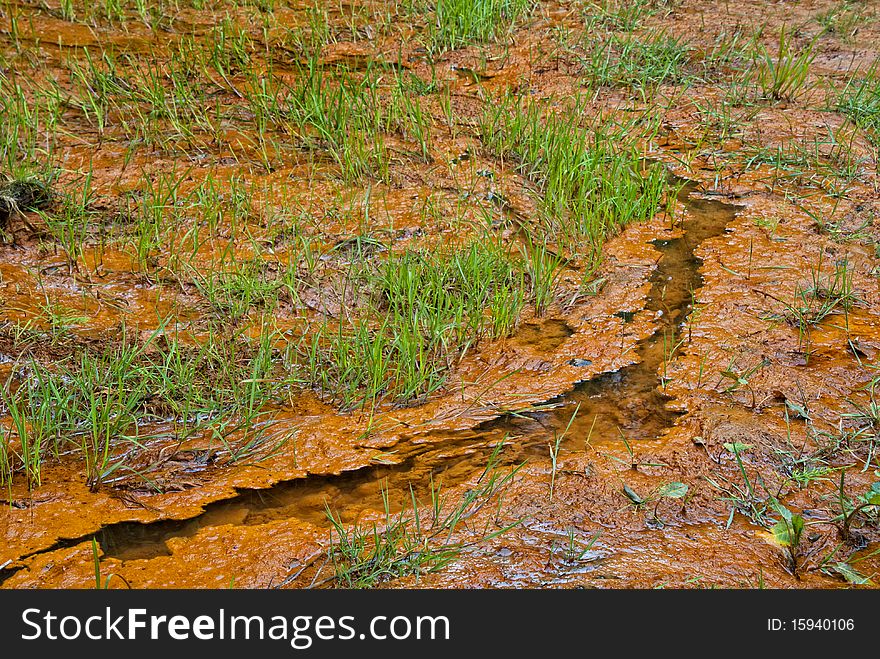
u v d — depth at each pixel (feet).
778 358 12.44
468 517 9.72
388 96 20.21
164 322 13.07
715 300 13.83
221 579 8.98
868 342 12.75
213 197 15.84
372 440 11.03
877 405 11.43
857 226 15.93
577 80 21.54
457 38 23.25
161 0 24.52
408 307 13.37
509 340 13.01
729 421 11.11
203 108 19.10
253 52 22.34
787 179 17.49
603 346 12.84
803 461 10.50
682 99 20.74
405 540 9.36
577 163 17.01
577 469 10.38
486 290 13.70
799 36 23.76
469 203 16.44
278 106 19.52
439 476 10.43
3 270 14.01
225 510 9.96
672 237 15.78
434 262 14.14
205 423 11.20
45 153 17.20
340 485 10.32
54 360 12.08
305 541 9.44
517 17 24.75
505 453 10.76
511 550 9.26
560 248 15.11
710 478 10.25
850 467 10.41
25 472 10.30
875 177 17.46
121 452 10.71
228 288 13.56
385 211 16.10
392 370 12.24
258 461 10.69
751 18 24.94
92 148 17.67
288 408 11.58
